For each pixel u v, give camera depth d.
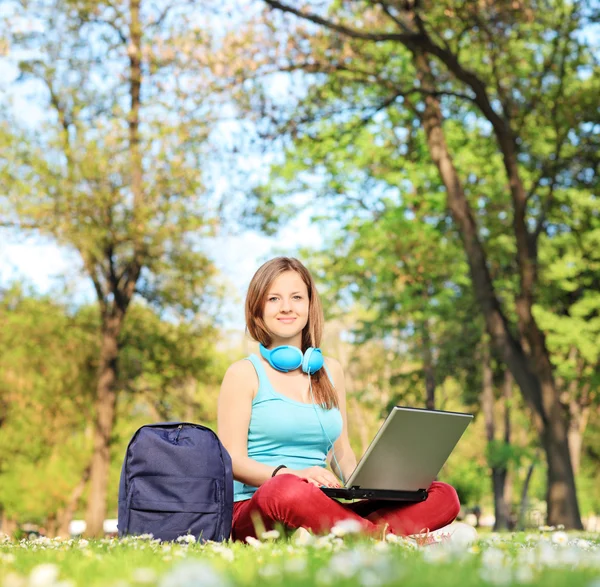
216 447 4.04
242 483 4.32
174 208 18.78
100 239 18.70
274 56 15.02
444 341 22.64
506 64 15.77
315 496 3.85
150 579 1.98
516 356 15.77
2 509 29.39
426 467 3.98
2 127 18.25
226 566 2.44
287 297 4.54
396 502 4.09
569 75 16.27
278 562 2.55
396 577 1.96
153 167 18.55
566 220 19.58
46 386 22.52
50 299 21.73
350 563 2.19
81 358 22.20
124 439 27.78
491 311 15.91
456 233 21.38
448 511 4.12
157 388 22.92
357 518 3.88
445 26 14.93
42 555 3.06
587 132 16.14
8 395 23.03
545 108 16.19
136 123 19.08
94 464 20.58
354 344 24.19
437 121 16.62
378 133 22.19
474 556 2.80
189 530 3.92
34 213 18.16
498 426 34.09
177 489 3.94
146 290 21.34
